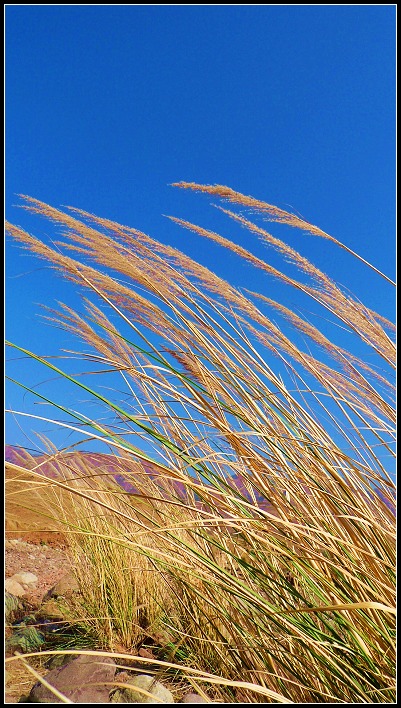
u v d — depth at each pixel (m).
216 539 2.21
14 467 1.60
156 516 2.43
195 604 2.53
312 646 1.70
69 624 3.34
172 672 2.44
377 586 1.67
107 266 2.38
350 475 1.94
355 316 2.20
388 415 2.03
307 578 1.80
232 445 1.93
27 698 2.26
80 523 3.42
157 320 2.26
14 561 5.65
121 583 3.18
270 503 1.89
